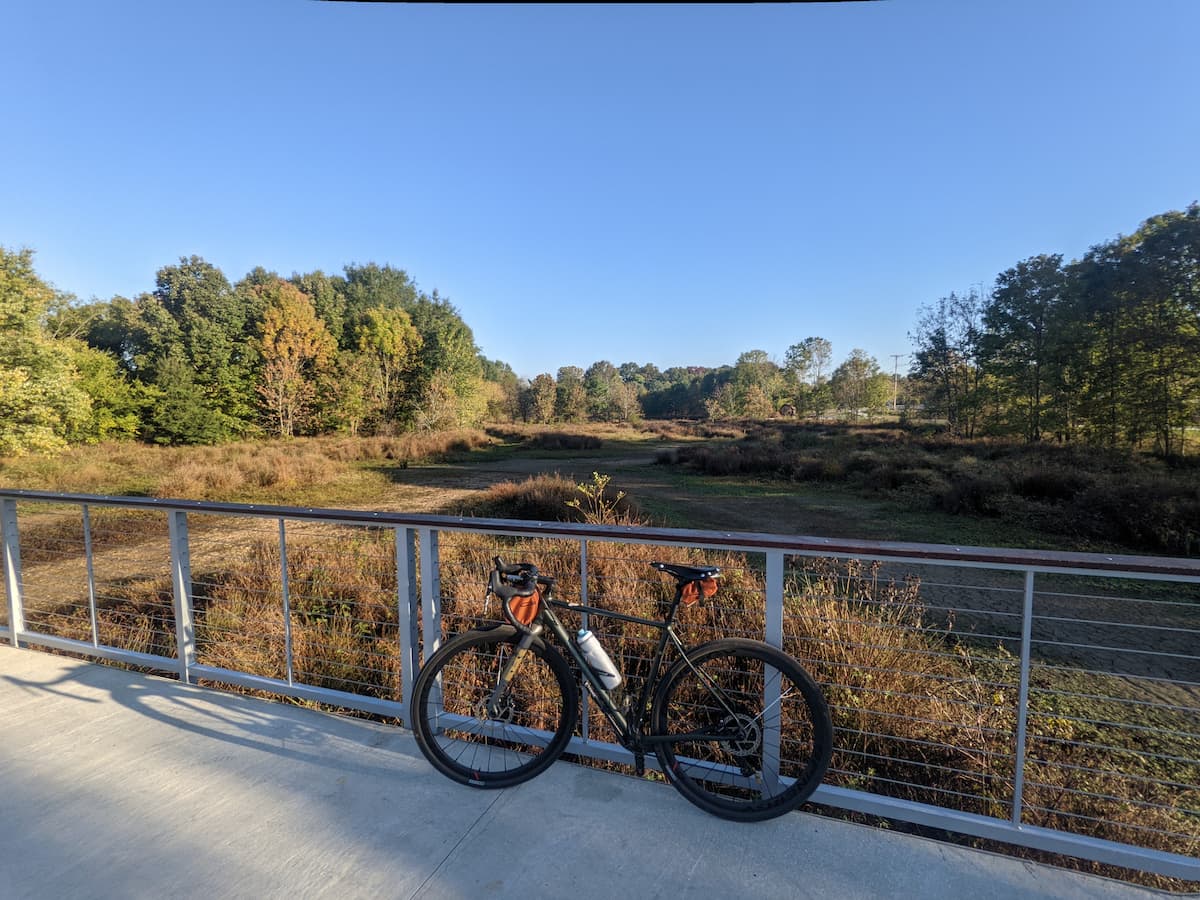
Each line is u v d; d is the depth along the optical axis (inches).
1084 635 196.4
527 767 86.6
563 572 176.4
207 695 116.5
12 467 628.7
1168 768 122.8
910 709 125.9
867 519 410.9
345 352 1363.2
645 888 66.3
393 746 97.2
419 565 102.7
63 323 1194.6
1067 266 830.5
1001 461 631.2
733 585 162.9
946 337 1077.8
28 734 101.7
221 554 282.8
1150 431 695.1
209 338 1227.2
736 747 82.8
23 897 65.9
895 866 69.6
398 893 65.9
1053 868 69.2
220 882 67.9
